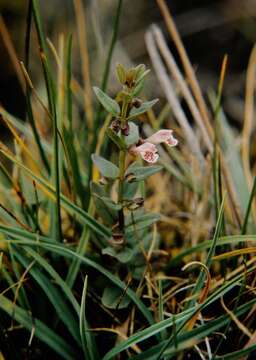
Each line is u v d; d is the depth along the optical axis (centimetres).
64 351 54
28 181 63
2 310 56
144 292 58
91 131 67
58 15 100
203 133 63
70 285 56
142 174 54
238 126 95
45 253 58
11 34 104
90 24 102
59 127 59
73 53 100
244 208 62
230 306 56
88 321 57
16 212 60
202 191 64
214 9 110
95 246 59
